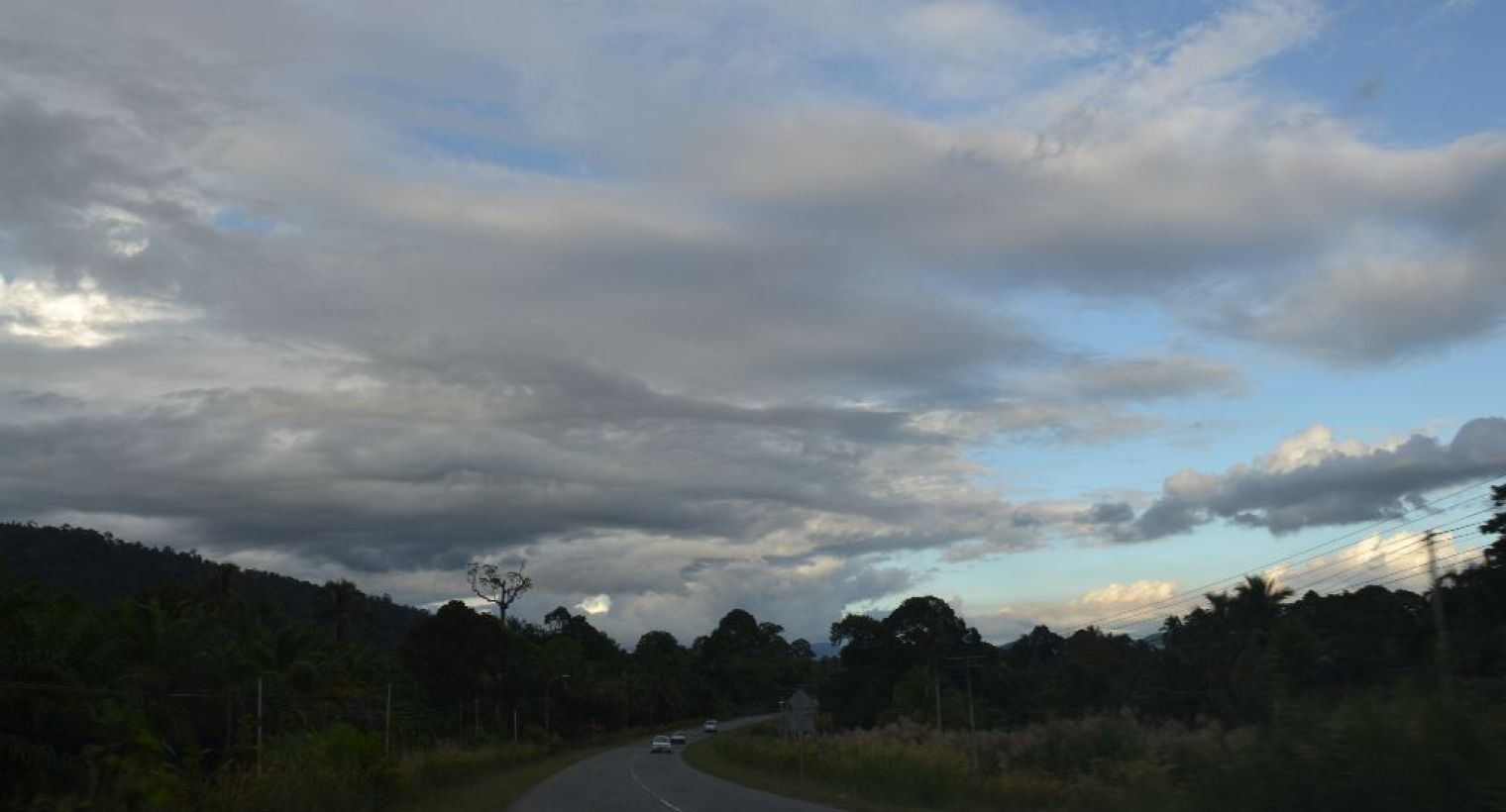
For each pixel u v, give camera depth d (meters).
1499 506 21.39
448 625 90.31
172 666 40.72
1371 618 36.09
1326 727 16.48
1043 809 27.64
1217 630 52.16
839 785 37.88
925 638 86.25
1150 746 28.81
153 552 98.56
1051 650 85.88
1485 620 21.12
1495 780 13.80
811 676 175.50
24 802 25.92
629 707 126.38
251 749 31.30
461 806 30.75
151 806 21.30
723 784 41.81
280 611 71.25
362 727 56.50
